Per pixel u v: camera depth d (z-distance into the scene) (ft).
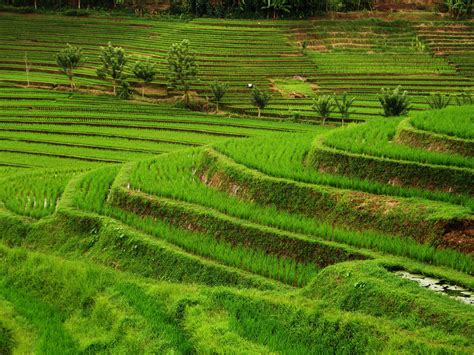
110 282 61.87
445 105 175.94
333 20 318.86
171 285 60.95
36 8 315.78
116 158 136.77
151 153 143.74
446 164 78.18
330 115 195.83
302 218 76.28
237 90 229.66
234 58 268.41
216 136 165.07
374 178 80.64
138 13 329.72
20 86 214.28
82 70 243.40
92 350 49.42
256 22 314.14
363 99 220.23
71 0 332.60
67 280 61.93
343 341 45.68
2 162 129.80
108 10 331.77
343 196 75.87
